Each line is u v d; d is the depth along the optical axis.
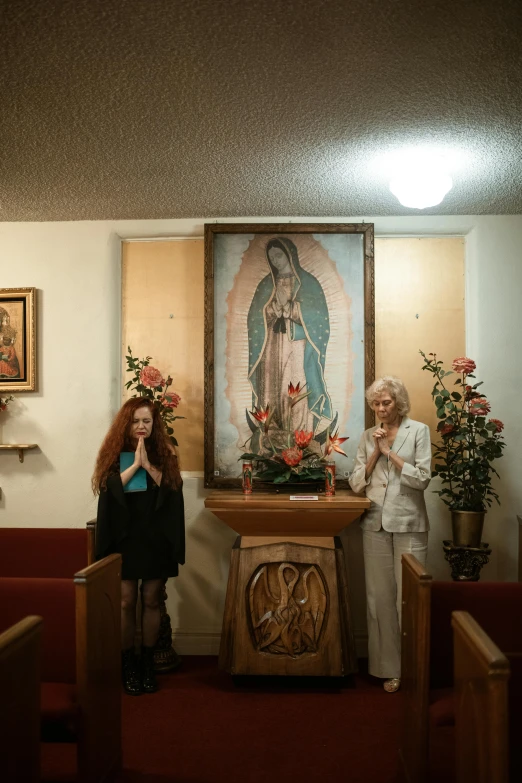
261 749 3.28
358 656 4.71
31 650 2.13
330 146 3.71
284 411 4.80
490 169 4.02
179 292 4.97
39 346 4.96
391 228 4.91
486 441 4.41
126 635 4.07
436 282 4.91
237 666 4.06
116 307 4.95
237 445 4.79
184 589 4.84
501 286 4.84
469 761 2.01
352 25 2.59
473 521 4.33
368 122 3.42
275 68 2.90
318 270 4.82
